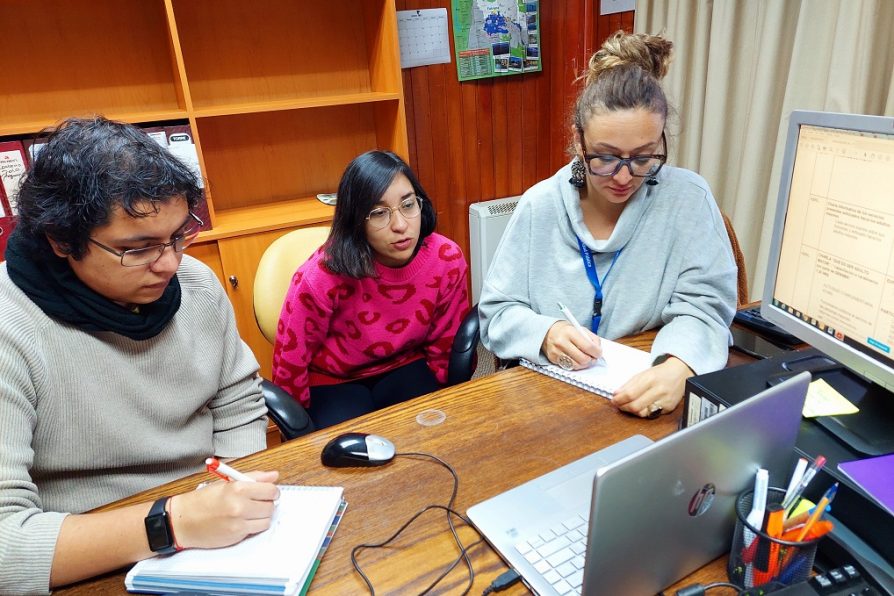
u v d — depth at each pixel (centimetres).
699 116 236
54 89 220
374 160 147
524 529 78
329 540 79
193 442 111
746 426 65
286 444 102
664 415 103
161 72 233
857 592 63
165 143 211
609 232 135
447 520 82
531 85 311
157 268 88
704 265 128
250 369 124
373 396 173
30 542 73
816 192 84
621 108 110
